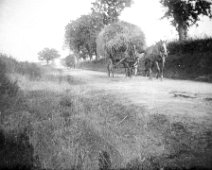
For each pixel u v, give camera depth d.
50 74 11.75
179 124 3.51
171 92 6.57
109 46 13.15
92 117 4.07
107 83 9.55
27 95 5.92
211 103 4.79
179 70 13.66
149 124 3.66
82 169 2.39
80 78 11.62
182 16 17.47
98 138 3.11
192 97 5.63
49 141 2.99
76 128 3.46
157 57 11.78
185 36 17.86
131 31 13.58
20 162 2.44
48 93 6.27
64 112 4.40
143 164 2.43
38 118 4.02
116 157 2.58
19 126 3.49
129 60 12.86
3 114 4.06
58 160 2.50
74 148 2.74
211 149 2.57
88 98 5.84
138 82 9.85
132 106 4.86
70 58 31.53
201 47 15.04
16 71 9.55
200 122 3.53
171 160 2.45
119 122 3.80
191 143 2.82
